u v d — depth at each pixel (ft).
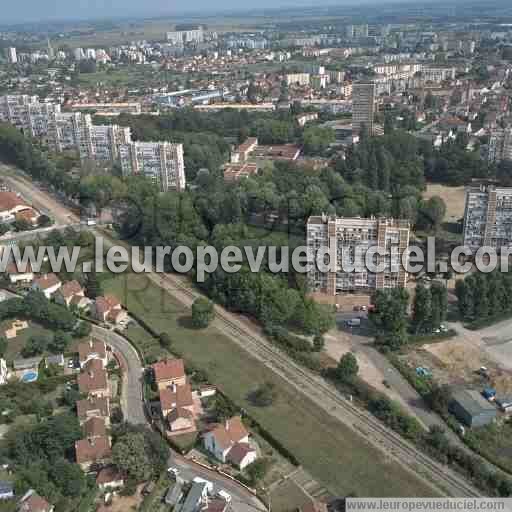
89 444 585.22
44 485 536.42
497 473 565.53
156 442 582.76
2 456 581.53
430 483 567.18
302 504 539.29
